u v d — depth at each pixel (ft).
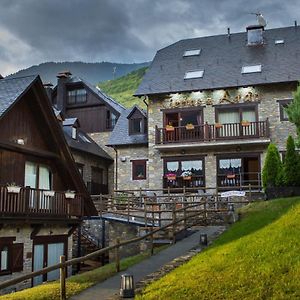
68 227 72.79
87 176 116.26
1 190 55.52
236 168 101.55
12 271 59.36
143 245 78.33
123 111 128.26
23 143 64.03
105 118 131.34
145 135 112.98
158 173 105.09
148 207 91.61
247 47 113.50
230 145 101.30
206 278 36.83
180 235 67.10
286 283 32.55
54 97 139.03
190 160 104.06
